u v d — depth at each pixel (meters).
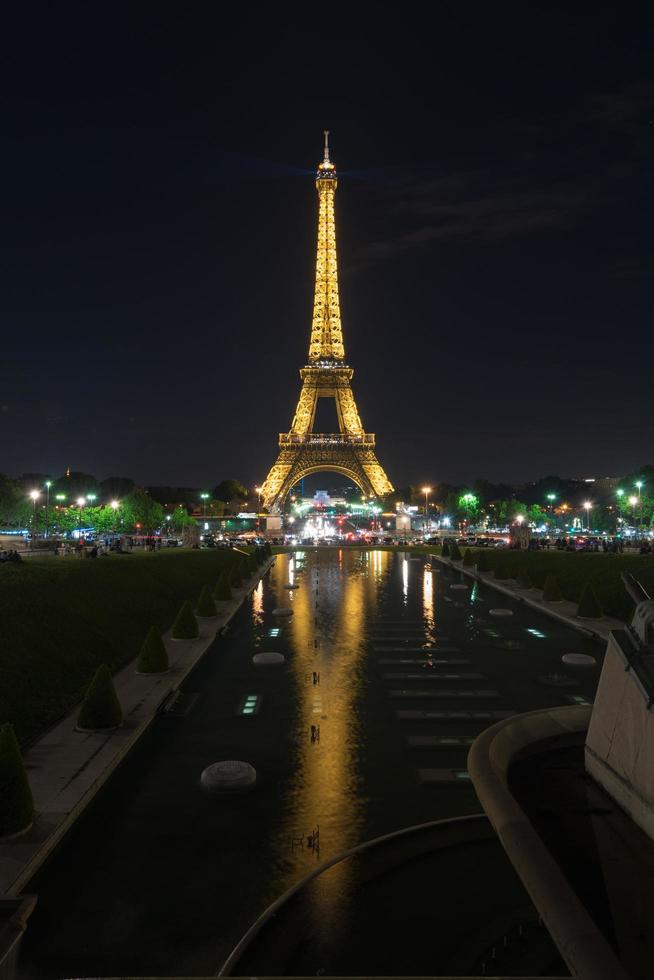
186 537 106.25
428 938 10.47
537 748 10.48
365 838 14.91
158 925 11.86
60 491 177.00
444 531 186.62
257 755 20.12
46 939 11.47
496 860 12.93
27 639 27.62
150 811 16.36
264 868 13.72
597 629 38.75
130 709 23.45
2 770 14.07
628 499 137.25
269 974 9.90
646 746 7.77
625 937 6.39
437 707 24.91
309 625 42.88
